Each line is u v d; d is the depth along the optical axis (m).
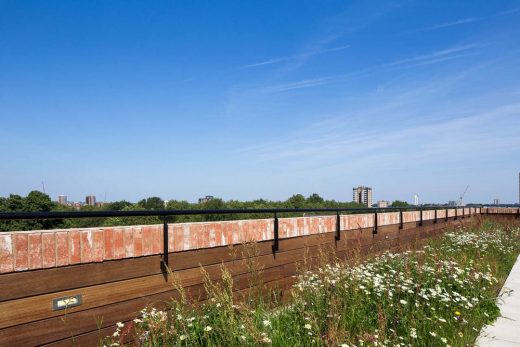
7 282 3.11
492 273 7.67
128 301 4.00
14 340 3.14
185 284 4.65
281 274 6.20
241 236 5.45
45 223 18.00
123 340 3.88
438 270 5.88
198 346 3.49
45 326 3.34
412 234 11.45
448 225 14.96
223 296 3.95
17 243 3.16
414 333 3.96
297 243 6.60
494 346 4.34
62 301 3.45
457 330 4.44
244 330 3.58
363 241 8.60
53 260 3.38
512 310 5.66
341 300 4.48
